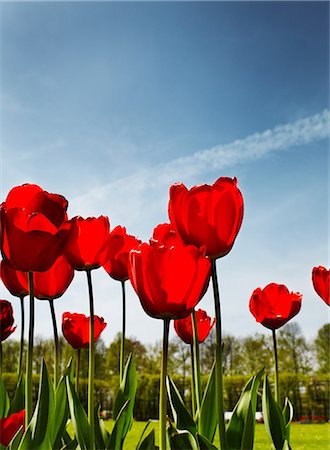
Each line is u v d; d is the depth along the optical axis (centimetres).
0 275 77
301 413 809
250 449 54
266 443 247
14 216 54
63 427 67
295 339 950
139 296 49
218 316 51
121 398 77
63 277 72
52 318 74
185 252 48
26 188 58
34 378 576
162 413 49
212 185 52
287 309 76
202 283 49
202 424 61
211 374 62
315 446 329
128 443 222
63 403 67
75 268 63
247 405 56
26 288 75
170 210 54
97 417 69
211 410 61
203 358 571
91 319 61
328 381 814
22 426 59
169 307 48
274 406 67
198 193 52
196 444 52
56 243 54
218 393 51
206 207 52
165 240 64
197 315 76
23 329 80
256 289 79
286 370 931
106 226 64
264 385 68
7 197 58
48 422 57
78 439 58
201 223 52
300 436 403
